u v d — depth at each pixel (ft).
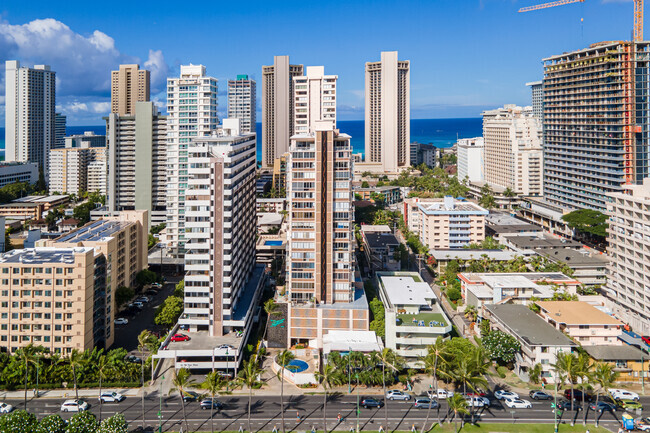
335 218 630.33
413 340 563.89
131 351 605.73
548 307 622.54
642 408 475.31
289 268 634.02
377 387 529.45
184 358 556.51
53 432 394.11
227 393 516.32
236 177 615.16
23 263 555.69
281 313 618.44
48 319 554.87
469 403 481.87
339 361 517.14
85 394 509.76
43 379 521.65
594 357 526.16
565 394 503.20
